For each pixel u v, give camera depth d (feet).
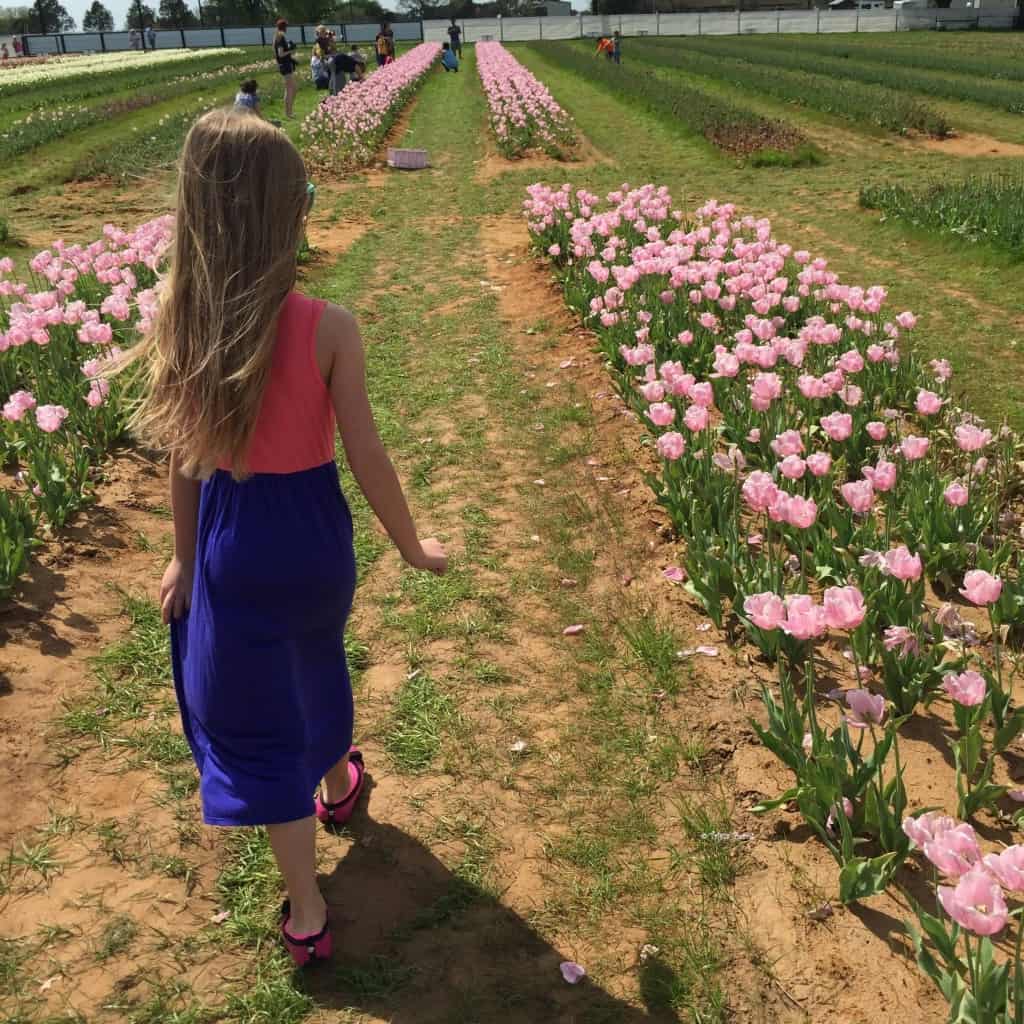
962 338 27.17
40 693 12.05
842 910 8.84
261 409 7.24
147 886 9.30
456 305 31.81
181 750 11.20
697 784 10.57
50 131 76.38
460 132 82.02
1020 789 9.79
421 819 10.19
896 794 8.92
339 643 8.41
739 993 8.07
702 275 23.66
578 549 15.85
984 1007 6.88
